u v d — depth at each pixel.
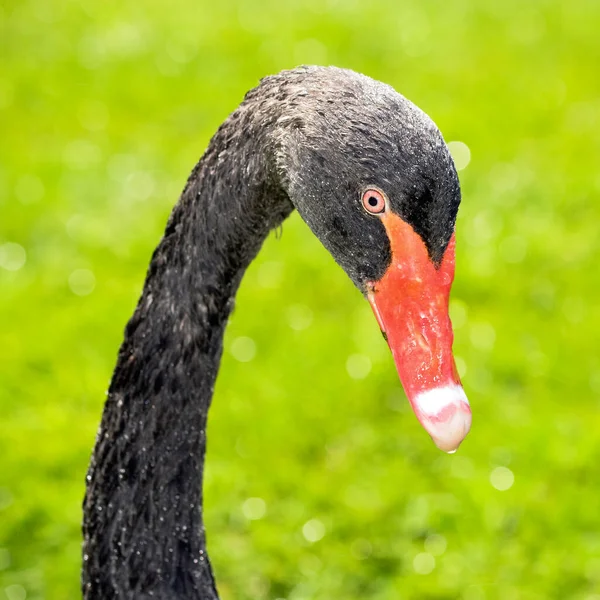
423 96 14.27
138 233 10.80
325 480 7.58
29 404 8.32
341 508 7.30
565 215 11.34
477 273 10.12
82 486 7.48
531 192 11.72
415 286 3.36
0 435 7.90
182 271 3.85
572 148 12.88
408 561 6.88
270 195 3.58
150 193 11.62
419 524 7.15
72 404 8.36
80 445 7.87
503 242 10.69
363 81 3.37
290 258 10.30
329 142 3.28
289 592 6.73
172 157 12.48
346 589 6.71
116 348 9.00
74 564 6.76
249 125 3.50
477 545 6.97
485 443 7.94
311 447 7.95
